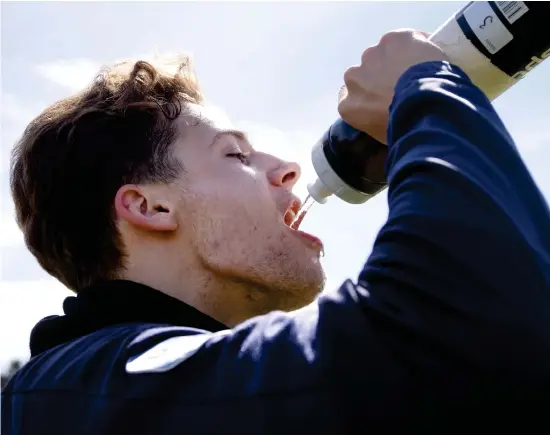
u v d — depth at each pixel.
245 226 1.51
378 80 1.31
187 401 1.01
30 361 1.38
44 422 1.17
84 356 1.22
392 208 1.05
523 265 0.91
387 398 0.91
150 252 1.52
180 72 1.70
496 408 0.89
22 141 1.76
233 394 0.98
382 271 0.98
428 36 1.47
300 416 0.93
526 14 1.34
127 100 1.62
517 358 0.88
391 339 0.94
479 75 1.42
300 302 1.55
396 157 1.10
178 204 1.52
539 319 0.89
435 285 0.93
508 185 1.00
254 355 1.00
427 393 0.90
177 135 1.58
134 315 1.36
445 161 1.01
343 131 1.64
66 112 1.67
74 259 1.61
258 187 1.55
